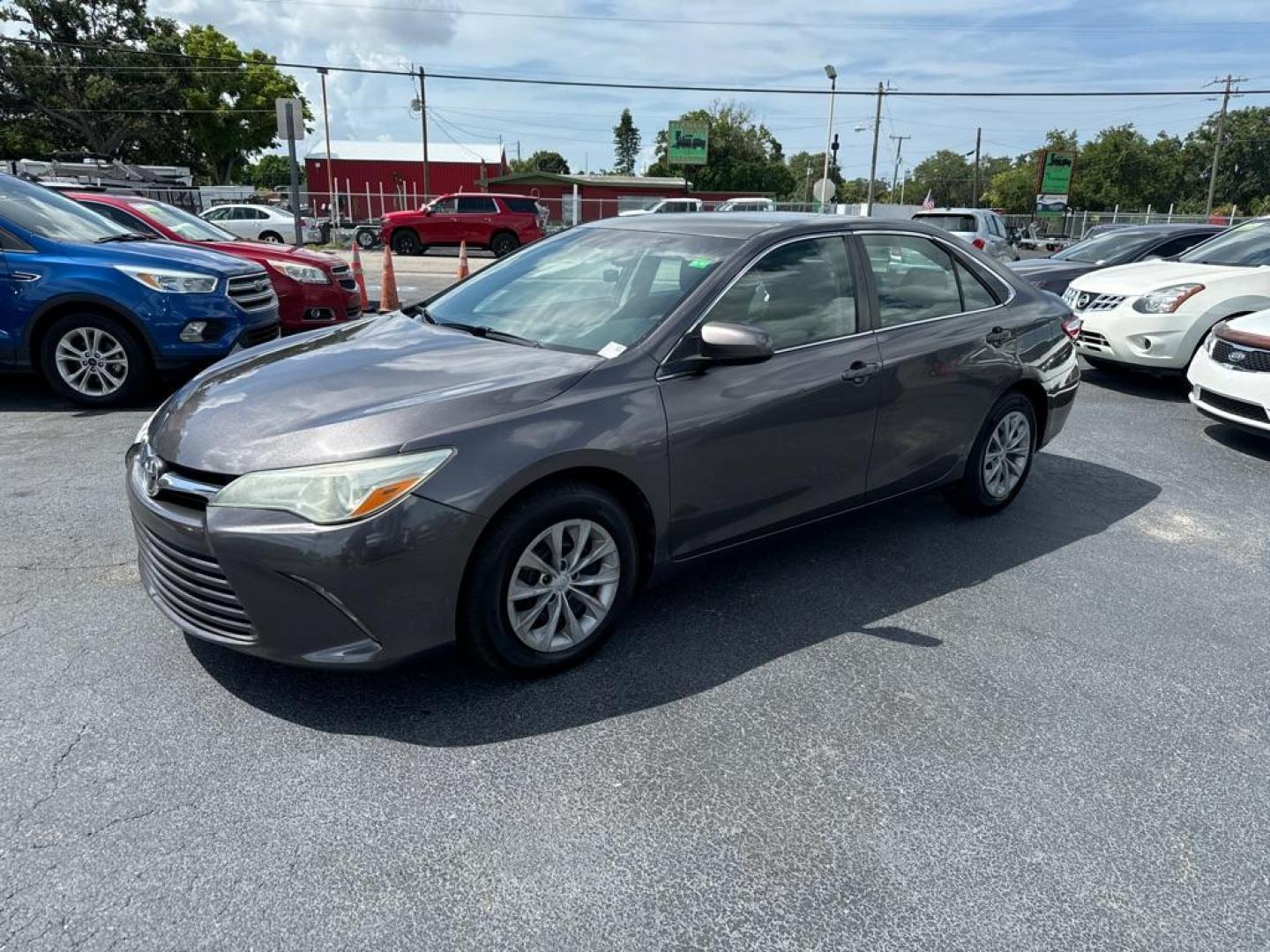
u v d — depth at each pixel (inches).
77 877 86.9
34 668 122.9
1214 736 118.0
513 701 119.4
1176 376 325.1
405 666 112.7
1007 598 156.6
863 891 89.3
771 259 146.7
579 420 119.2
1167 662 136.6
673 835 96.0
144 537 120.2
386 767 105.2
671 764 107.8
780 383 141.6
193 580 112.5
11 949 78.4
